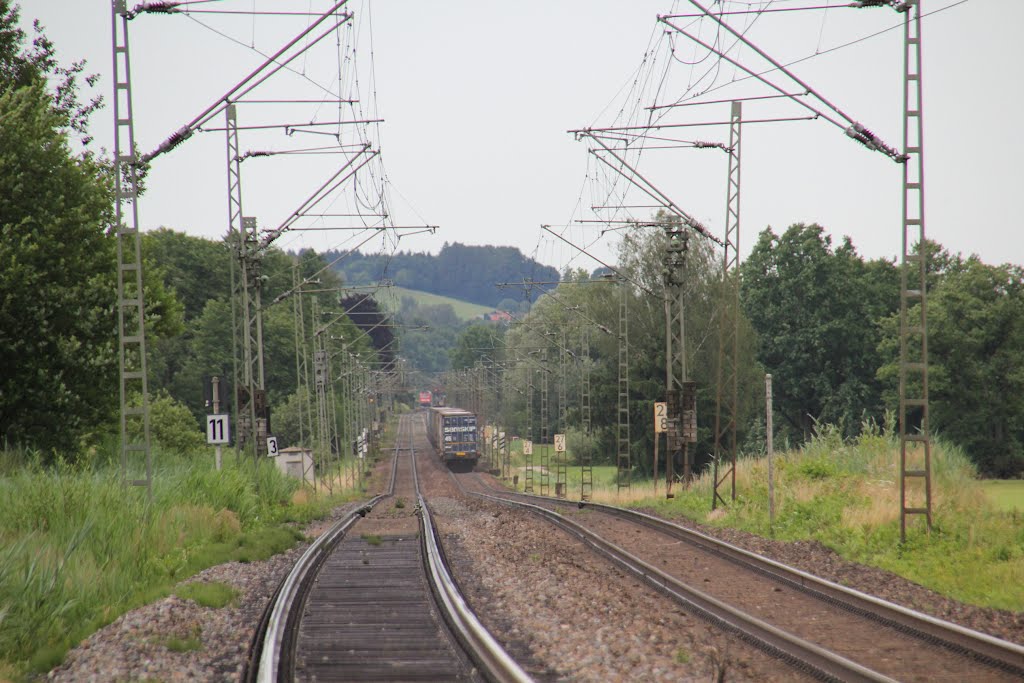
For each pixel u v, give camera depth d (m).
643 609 52.84
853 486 103.31
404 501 186.88
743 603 55.78
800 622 49.78
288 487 150.25
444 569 67.44
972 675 38.28
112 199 133.38
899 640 45.03
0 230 114.31
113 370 122.31
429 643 43.75
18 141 117.25
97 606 52.25
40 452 103.25
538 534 101.19
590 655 40.97
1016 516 82.94
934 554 71.25
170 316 148.62
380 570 71.69
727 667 37.94
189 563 69.06
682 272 147.38
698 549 82.81
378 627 48.03
